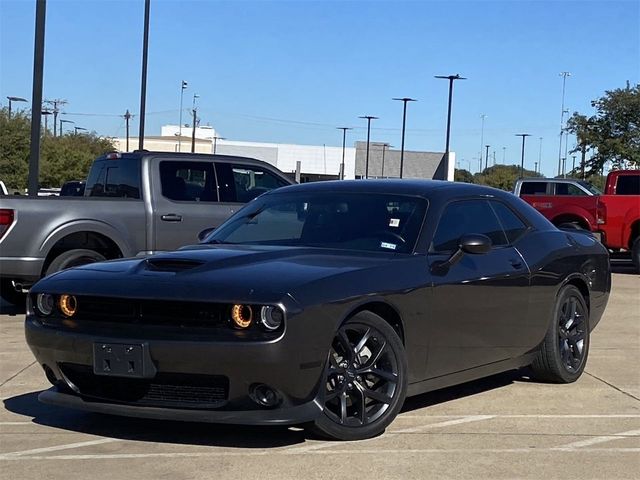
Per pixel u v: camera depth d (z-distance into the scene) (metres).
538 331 7.00
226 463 5.05
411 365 5.71
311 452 5.26
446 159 46.03
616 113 42.91
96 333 5.15
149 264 5.55
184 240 10.77
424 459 5.20
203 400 5.09
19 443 5.47
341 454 5.24
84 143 65.75
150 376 5.00
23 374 7.55
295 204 6.69
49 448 5.36
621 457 5.34
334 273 5.30
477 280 6.21
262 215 6.74
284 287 5.00
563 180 22.17
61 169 54.81
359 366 5.43
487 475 4.94
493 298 6.37
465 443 5.57
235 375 4.89
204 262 5.46
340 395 5.35
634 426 6.08
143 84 26.05
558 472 5.03
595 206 20.64
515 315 6.66
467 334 6.16
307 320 4.96
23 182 49.75
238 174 11.31
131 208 10.45
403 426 5.95
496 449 5.45
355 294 5.27
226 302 4.93
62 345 5.28
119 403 5.24
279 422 4.95
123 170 10.96
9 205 9.77
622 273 17.22
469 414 6.34
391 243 6.02
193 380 5.01
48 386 7.10
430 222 6.17
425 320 5.78
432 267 5.91
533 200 21.47
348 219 6.33
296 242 6.25
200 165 11.04
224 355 4.86
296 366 4.93
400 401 5.60
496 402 6.73
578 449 5.50
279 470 4.93
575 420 6.22
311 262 5.54
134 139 80.25
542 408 6.56
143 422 5.93
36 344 5.45
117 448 5.35
